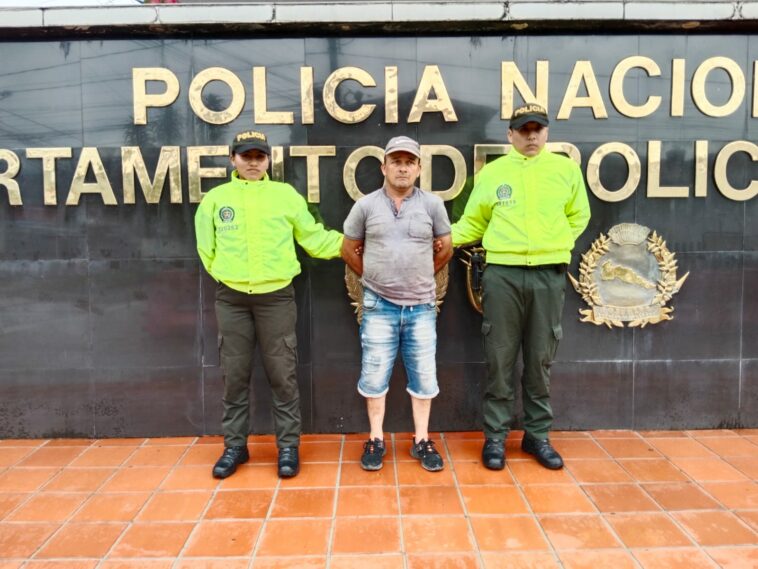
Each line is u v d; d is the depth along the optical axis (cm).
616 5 306
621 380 334
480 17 305
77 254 323
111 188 319
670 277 329
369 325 285
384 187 280
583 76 318
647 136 323
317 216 323
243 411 293
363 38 316
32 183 320
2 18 304
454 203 323
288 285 288
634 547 220
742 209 329
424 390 291
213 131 318
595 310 329
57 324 326
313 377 331
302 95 316
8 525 239
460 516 243
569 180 282
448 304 329
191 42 314
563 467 288
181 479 279
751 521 238
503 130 321
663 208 327
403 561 213
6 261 323
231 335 284
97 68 315
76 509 251
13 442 326
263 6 305
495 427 293
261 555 217
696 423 338
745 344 335
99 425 331
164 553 219
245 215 273
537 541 224
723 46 320
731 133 325
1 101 316
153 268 324
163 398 331
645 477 277
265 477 281
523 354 296
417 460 297
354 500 257
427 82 316
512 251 281
